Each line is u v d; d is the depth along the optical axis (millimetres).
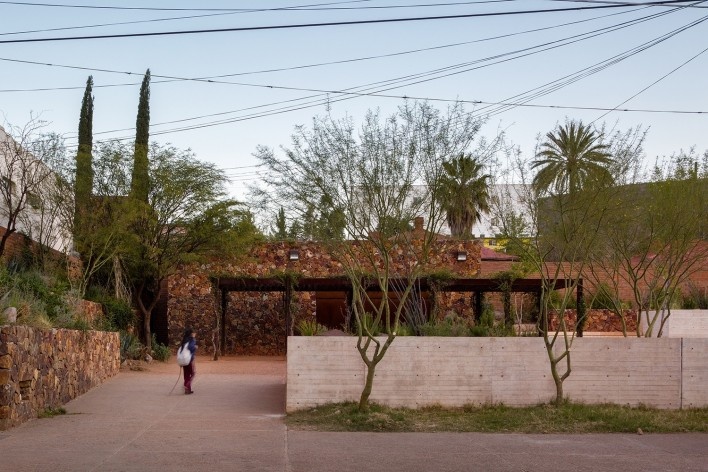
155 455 10625
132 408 15602
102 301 26125
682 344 15688
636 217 16453
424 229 15531
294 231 14969
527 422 13641
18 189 22688
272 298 33250
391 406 15055
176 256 28797
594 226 16031
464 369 15250
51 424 13398
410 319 19312
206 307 32469
